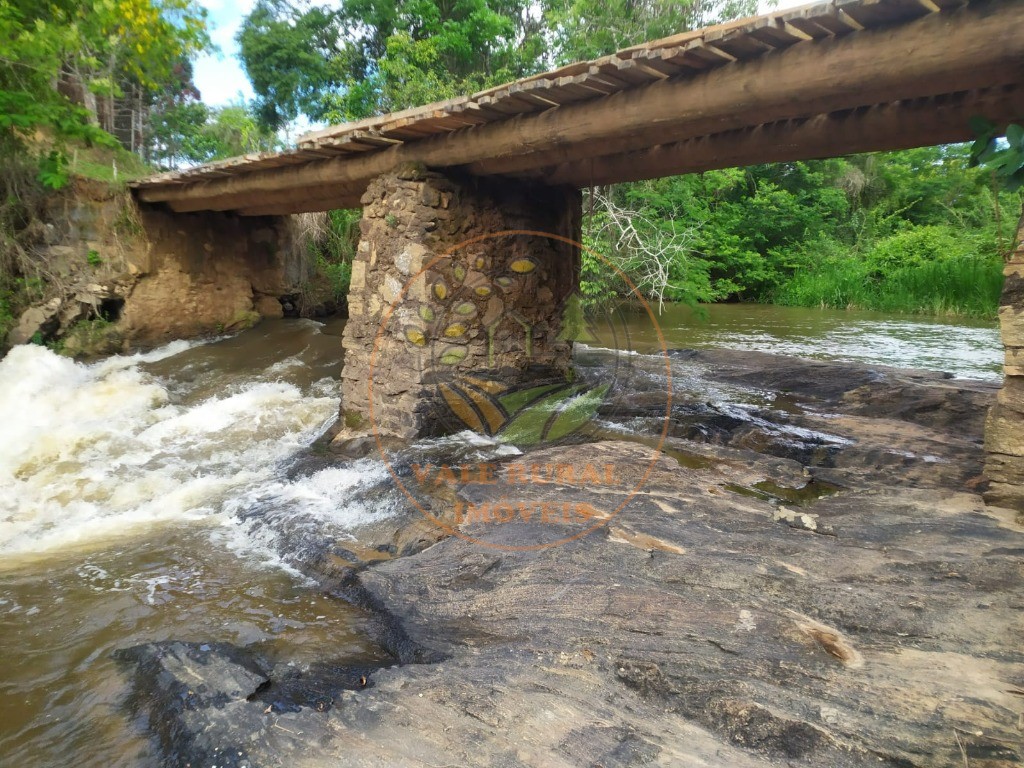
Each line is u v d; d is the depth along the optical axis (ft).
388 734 6.65
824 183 65.26
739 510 11.33
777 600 8.45
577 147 14.03
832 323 37.68
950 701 6.31
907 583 8.55
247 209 28.37
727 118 11.59
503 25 47.03
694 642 7.74
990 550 9.09
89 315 27.48
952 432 15.51
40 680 8.46
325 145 16.53
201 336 29.99
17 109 24.50
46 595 10.76
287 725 6.91
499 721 6.72
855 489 12.33
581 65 12.19
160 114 58.34
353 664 8.63
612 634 8.10
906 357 26.35
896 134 11.76
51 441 18.35
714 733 6.38
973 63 8.91
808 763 5.89
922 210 67.10
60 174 24.82
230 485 15.58
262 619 9.88
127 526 13.64
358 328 17.54
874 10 8.99
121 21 26.25
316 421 19.39
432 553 10.78
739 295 56.13
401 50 44.14
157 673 8.17
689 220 42.14
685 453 14.62
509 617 8.84
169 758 6.70
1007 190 9.16
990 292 41.65
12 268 27.02
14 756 7.02
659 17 38.75
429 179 15.53
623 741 6.31
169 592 10.77
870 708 6.36
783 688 6.81
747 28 9.69
